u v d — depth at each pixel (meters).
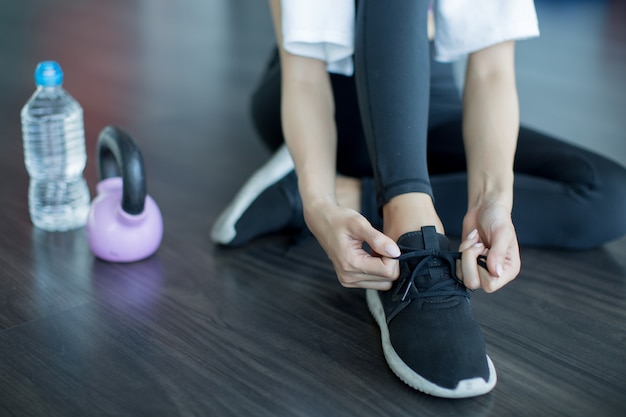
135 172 1.45
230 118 2.44
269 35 3.62
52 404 1.08
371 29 1.19
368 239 1.13
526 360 1.20
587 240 1.54
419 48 1.19
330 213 1.20
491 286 1.12
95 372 1.16
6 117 2.38
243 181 1.93
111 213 1.51
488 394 1.11
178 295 1.40
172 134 2.28
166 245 1.60
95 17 3.97
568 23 3.78
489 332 1.28
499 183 1.26
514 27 1.33
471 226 1.24
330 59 1.35
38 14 4.03
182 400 1.09
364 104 1.20
